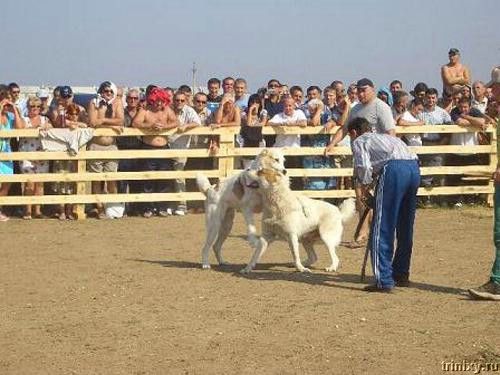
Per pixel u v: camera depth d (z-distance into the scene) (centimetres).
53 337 656
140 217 1409
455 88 1608
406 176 790
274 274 916
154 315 722
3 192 1381
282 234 927
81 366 583
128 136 1420
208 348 619
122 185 1451
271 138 1466
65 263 991
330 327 673
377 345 621
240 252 1083
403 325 678
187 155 1416
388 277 802
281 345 624
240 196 938
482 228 1266
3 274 921
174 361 589
